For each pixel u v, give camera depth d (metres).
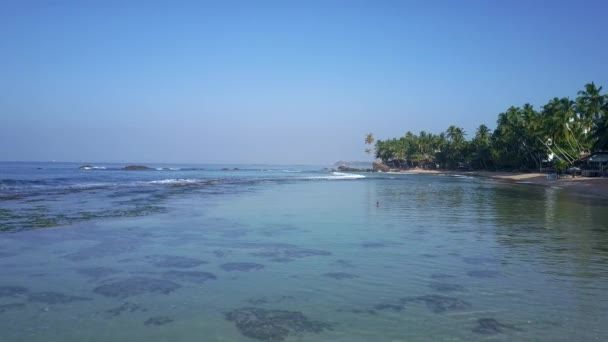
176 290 8.94
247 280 9.66
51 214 20.27
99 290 8.90
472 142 128.12
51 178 60.84
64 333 6.72
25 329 6.86
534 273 10.29
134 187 42.00
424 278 9.87
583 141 77.06
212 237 14.90
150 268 10.66
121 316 7.45
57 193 32.91
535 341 6.48
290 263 11.23
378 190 43.09
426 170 157.12
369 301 8.28
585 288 9.10
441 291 8.90
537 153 93.81
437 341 6.48
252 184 53.09
